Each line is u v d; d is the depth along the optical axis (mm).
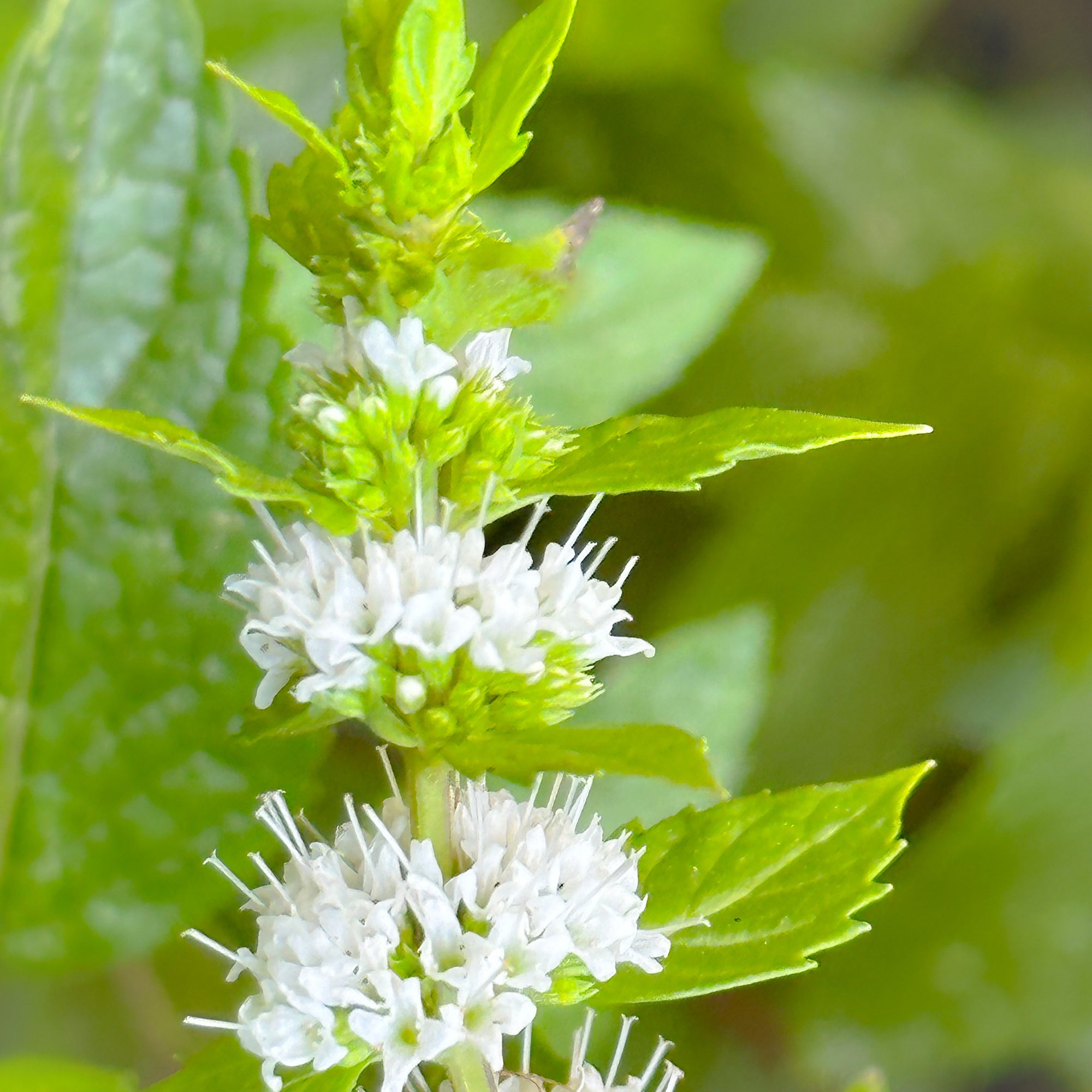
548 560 240
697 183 381
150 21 269
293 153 338
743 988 331
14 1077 254
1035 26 530
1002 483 356
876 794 247
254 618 240
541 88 234
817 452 343
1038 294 388
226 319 270
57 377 270
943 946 330
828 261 378
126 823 273
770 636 318
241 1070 243
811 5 467
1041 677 370
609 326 285
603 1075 272
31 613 272
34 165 270
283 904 242
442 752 237
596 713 285
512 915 238
